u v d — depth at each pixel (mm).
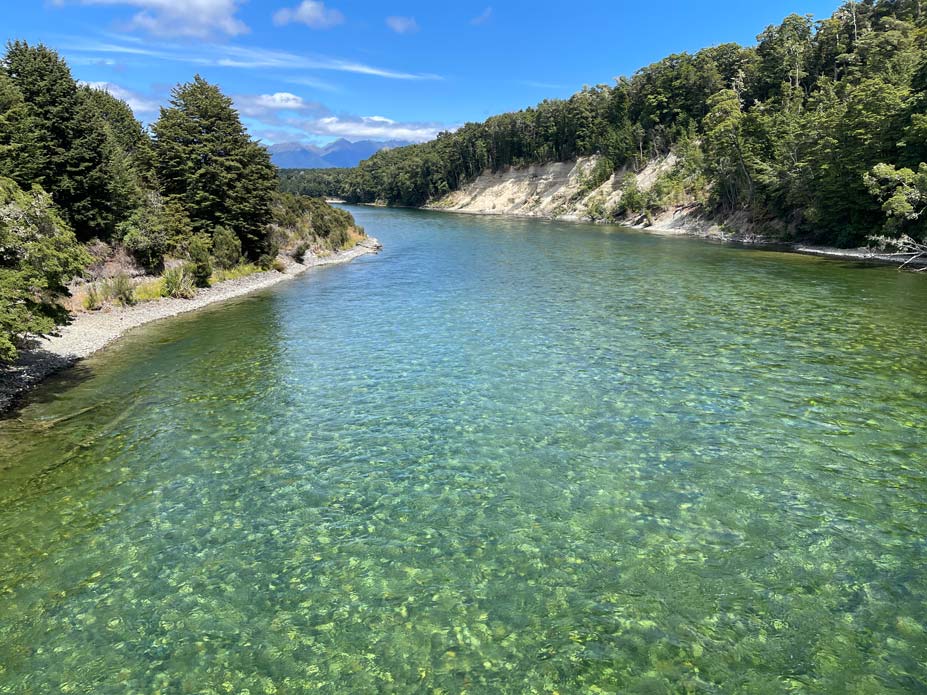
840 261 52031
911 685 7930
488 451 15352
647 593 9906
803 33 109938
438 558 10992
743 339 25828
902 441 15477
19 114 33344
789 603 9594
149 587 10273
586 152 149125
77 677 8328
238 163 48625
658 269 49594
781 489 13195
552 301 35750
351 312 33812
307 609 9695
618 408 18031
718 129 83688
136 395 20094
